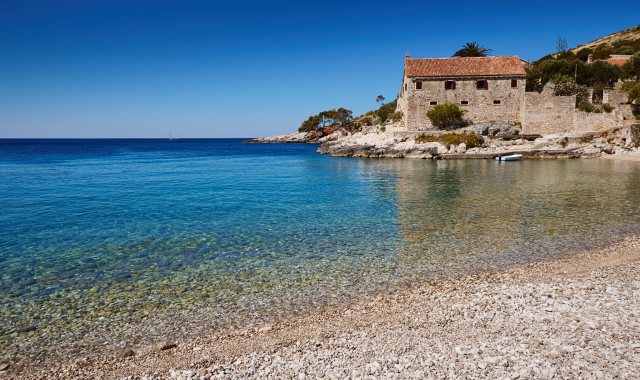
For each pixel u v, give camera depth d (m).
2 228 20.39
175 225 20.84
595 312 9.22
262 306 11.20
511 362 7.25
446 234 18.34
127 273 13.92
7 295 12.10
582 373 6.79
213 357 8.35
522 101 69.75
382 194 30.02
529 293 10.81
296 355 8.12
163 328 10.05
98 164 66.38
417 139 69.06
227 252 16.16
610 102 67.94
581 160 55.91
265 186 35.62
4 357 8.83
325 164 59.47
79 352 8.99
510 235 17.94
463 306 10.28
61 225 21.00
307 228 19.91
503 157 56.78
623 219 20.34
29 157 87.75
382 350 8.09
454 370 7.08
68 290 12.47
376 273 13.59
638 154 56.72
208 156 89.44
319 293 12.02
